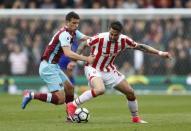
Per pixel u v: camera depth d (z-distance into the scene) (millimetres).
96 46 29016
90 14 57094
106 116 33031
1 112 34875
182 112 36062
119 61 56438
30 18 58344
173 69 56344
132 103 29141
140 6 62719
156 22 57188
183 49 56531
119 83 29047
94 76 28859
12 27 58344
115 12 57094
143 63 56344
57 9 59906
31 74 57094
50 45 29359
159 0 63125
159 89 56312
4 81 56875
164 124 28062
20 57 57281
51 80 29453
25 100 29719
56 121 29531
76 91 55344
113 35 28328
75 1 63219
